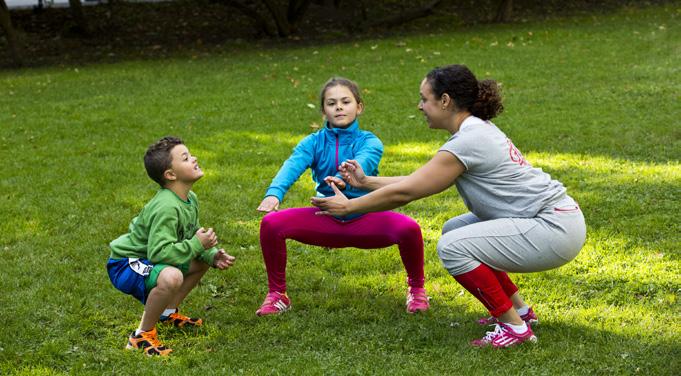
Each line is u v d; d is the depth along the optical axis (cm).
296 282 459
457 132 359
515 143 758
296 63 1346
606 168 663
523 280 448
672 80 1012
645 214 550
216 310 423
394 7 2081
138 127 902
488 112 360
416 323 395
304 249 512
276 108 974
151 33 1912
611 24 1609
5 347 379
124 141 834
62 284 458
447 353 358
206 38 1834
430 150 751
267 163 735
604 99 931
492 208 357
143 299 373
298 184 662
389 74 1174
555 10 1984
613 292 423
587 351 354
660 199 579
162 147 371
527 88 1023
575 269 460
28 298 438
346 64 1300
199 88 1146
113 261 375
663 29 1463
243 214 590
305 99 1023
